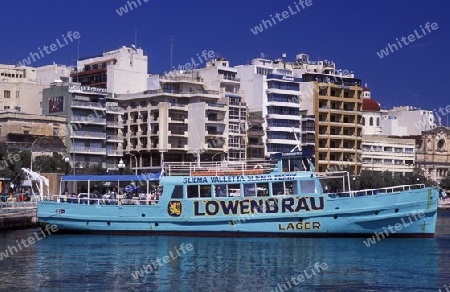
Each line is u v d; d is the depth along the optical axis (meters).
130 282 44.16
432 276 46.38
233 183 66.00
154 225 67.19
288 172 65.69
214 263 51.50
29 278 45.12
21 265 50.31
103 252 56.97
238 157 156.38
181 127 153.38
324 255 55.19
